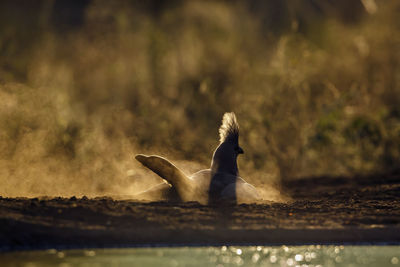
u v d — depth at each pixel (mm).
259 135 67500
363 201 41375
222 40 83438
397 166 65875
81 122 69562
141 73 78062
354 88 73000
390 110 70500
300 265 23938
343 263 24469
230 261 24594
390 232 30406
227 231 29344
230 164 38312
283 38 79438
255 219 31688
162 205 33875
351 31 86812
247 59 80750
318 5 98500
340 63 76125
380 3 86875
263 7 95000
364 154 67188
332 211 35250
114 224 29578
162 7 100125
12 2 98188
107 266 22984
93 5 94812
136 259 24562
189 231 29156
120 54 81438
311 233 29734
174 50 80938
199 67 77812
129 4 92312
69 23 105562
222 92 75000
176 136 69188
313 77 74312
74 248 27047
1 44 78438
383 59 74812
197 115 72188
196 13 88125
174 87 76250
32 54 82125
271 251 27062
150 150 66875
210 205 34500
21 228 28000
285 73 72625
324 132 68000
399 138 67562
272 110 70750
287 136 68125
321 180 59812
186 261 24359
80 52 84312
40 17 94188
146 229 29016
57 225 28766
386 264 24156
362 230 30359
